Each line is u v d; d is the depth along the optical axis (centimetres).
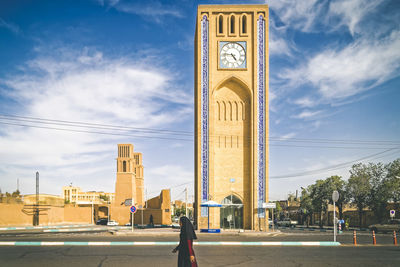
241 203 3338
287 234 2948
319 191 5128
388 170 4366
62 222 6125
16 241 2177
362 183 4447
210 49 3381
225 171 3362
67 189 14762
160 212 6800
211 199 3209
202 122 3312
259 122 3325
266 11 3441
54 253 1598
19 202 4928
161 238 2475
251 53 3412
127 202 6844
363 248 1830
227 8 3444
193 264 859
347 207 6391
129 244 2011
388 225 3612
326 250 1731
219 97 3438
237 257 1476
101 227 5025
